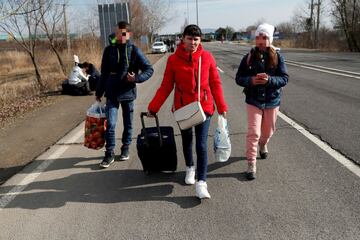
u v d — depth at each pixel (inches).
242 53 1488.7
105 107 237.5
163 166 209.9
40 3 623.8
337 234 145.6
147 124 339.0
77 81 535.5
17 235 158.2
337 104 380.8
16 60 1353.3
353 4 1454.2
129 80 222.8
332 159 223.8
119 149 264.7
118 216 169.0
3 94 518.9
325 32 1996.8
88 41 1045.2
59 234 157.0
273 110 206.7
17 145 289.0
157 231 154.8
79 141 290.2
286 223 155.1
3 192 201.9
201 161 182.1
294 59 1007.6
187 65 179.3
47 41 905.5
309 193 180.7
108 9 1051.9
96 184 206.1
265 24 199.2
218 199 179.5
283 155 234.4
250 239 145.5
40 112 417.4
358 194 177.8
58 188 203.5
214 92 188.1
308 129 290.7
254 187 190.5
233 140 273.7
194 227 156.3
